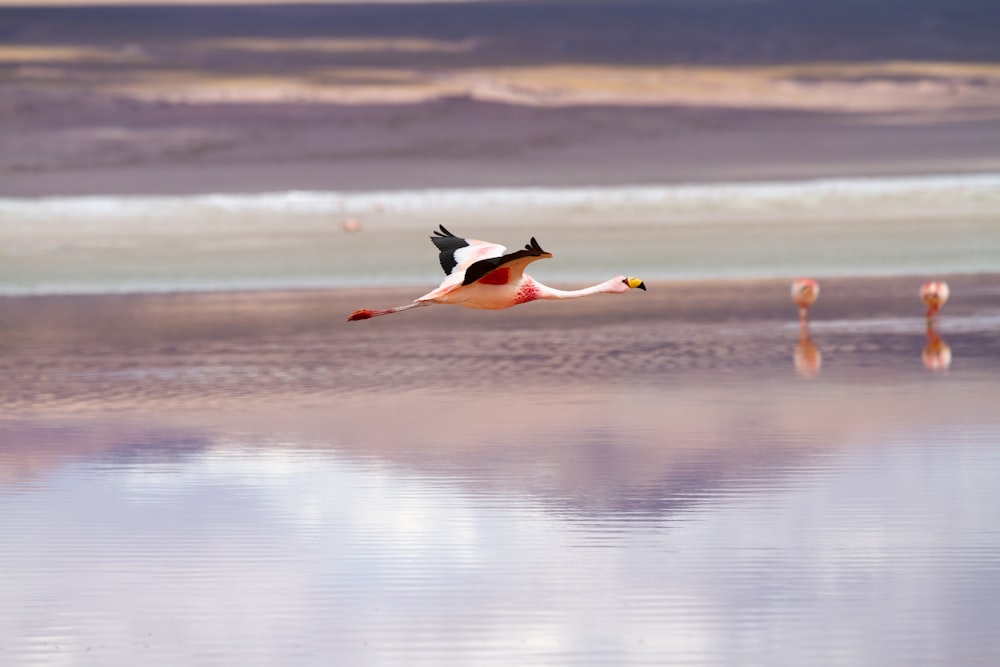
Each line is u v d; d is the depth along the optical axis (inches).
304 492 680.4
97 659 483.5
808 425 806.5
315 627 510.9
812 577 553.6
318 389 930.1
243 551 593.0
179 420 839.7
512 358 1039.6
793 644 490.9
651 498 663.8
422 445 772.0
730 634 500.4
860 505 646.5
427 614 522.3
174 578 560.4
